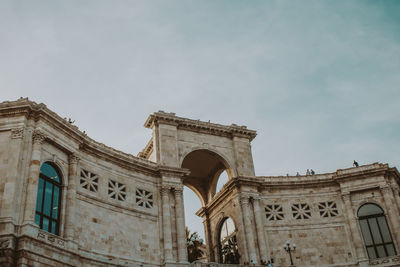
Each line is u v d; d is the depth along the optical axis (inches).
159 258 1913.1
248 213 2217.0
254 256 2107.5
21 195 1508.4
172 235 1971.0
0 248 1370.6
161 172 2071.9
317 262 2208.4
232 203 2330.2
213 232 2516.0
